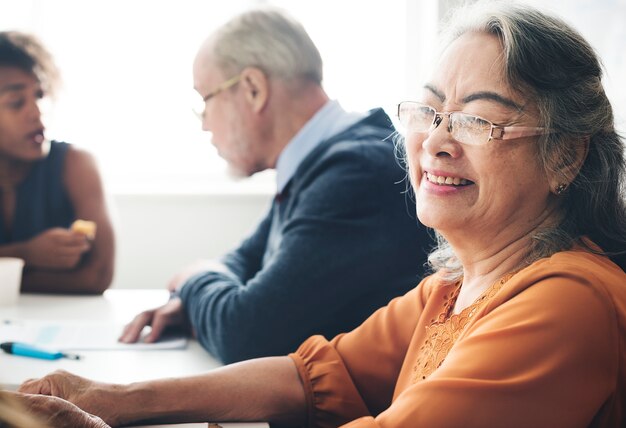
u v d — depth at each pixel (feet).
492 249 3.36
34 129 7.25
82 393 3.58
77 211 7.36
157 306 5.98
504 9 3.23
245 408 3.82
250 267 6.69
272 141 5.78
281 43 5.68
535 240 3.25
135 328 5.29
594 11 7.54
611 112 3.27
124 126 10.39
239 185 10.44
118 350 4.99
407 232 5.16
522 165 3.17
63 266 6.89
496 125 3.14
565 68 3.14
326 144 5.52
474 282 3.47
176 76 10.30
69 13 10.11
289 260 5.04
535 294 2.93
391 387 4.06
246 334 4.92
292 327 4.97
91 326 5.50
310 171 5.41
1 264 6.11
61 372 3.66
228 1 10.09
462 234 3.37
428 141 3.28
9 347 4.74
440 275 3.92
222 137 5.89
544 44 3.12
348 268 5.02
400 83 9.99
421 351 3.67
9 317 5.76
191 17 10.14
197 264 6.39
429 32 9.30
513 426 2.75
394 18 10.05
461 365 2.88
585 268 2.94
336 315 5.04
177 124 10.46
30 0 10.06
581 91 3.16
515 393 2.75
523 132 3.13
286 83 5.69
